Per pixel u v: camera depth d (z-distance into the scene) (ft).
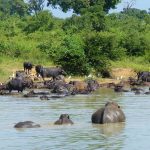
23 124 85.81
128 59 228.22
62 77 171.73
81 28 271.49
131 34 247.50
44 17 284.82
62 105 117.70
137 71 200.44
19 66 197.36
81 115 100.12
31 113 103.35
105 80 184.14
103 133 79.61
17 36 261.85
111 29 276.82
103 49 201.87
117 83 176.55
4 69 189.67
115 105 93.40
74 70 188.44
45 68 173.47
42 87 159.43
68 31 262.06
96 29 276.21
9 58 211.41
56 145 70.03
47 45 222.48
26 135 77.97
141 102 124.36
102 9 292.81
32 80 165.68
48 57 212.84
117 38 238.48
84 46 193.06
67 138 75.41
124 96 140.56
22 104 119.65
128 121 91.97
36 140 73.87
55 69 174.19
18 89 146.00
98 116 90.38
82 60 187.32
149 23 342.23
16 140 73.92
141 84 177.68
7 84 148.25
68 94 143.95
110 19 311.88
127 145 69.67
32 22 283.59
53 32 261.24
